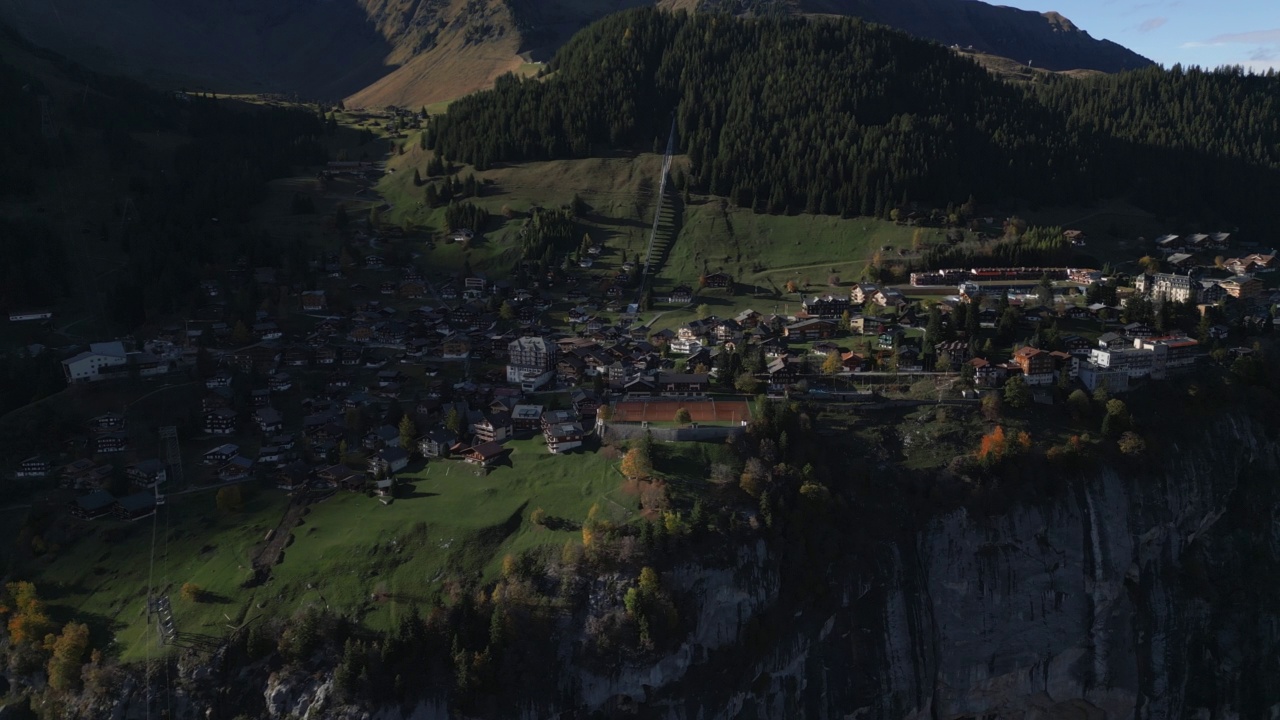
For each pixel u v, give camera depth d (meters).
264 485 172.50
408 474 172.12
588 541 143.38
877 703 150.38
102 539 158.00
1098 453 171.50
